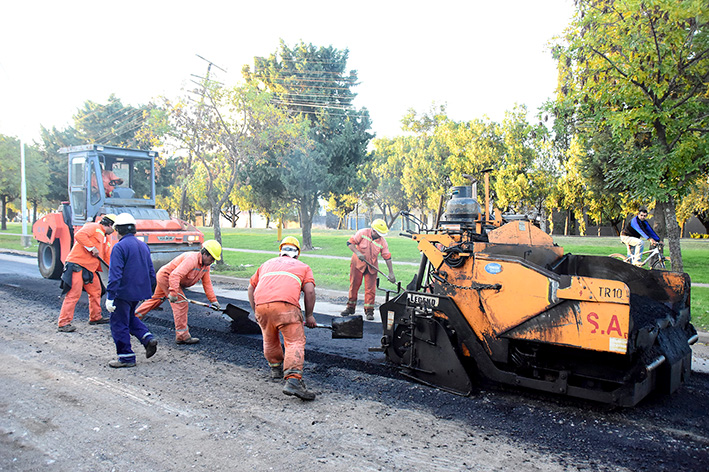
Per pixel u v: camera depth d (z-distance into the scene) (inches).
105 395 171.2
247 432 142.8
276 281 179.5
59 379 187.5
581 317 152.1
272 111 571.8
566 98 321.1
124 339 205.2
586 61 310.3
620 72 274.8
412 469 122.1
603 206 909.2
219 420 151.3
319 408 162.6
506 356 170.7
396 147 1439.5
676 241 318.0
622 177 310.3
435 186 1205.7
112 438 137.7
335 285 428.1
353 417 155.2
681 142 280.7
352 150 858.8
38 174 1294.3
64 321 264.8
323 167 797.9
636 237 399.2
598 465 125.6
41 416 152.3
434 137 1259.8
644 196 292.4
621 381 154.1
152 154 436.1
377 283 306.0
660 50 266.4
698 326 265.6
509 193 951.0
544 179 961.5
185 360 216.5
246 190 975.0
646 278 197.5
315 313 319.6
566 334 155.1
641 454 131.9
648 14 263.4
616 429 147.9
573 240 907.4
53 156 1555.1
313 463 124.5
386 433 143.4
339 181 842.8
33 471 119.3
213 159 573.3
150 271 216.8
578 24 290.8
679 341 180.5
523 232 193.0
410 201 1403.8
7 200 1627.7
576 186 928.3
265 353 192.2
